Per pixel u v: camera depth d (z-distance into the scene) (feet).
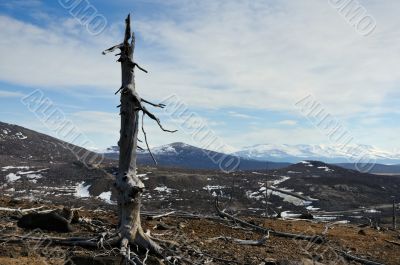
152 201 182.80
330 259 37.86
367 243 47.16
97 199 222.48
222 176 337.93
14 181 294.87
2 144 481.87
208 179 308.40
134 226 30.91
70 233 35.65
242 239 41.14
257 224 49.75
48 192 247.50
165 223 44.80
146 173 315.58
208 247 36.19
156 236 36.06
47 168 349.61
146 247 30.40
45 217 36.40
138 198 31.07
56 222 36.24
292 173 441.68
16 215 42.01
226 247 37.11
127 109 30.96
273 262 32.22
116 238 30.37
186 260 30.48
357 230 56.24
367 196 304.09
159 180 287.07
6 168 350.23
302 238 45.09
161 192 252.42
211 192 252.83
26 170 339.16
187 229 42.91
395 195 319.06
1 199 54.65
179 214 52.65
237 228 46.80
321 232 50.11
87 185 273.13
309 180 349.61
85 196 240.73
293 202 254.27
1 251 29.89
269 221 55.98
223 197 218.18
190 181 289.53
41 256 29.43
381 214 198.18
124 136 30.99
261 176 366.84
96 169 314.55
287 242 42.52
